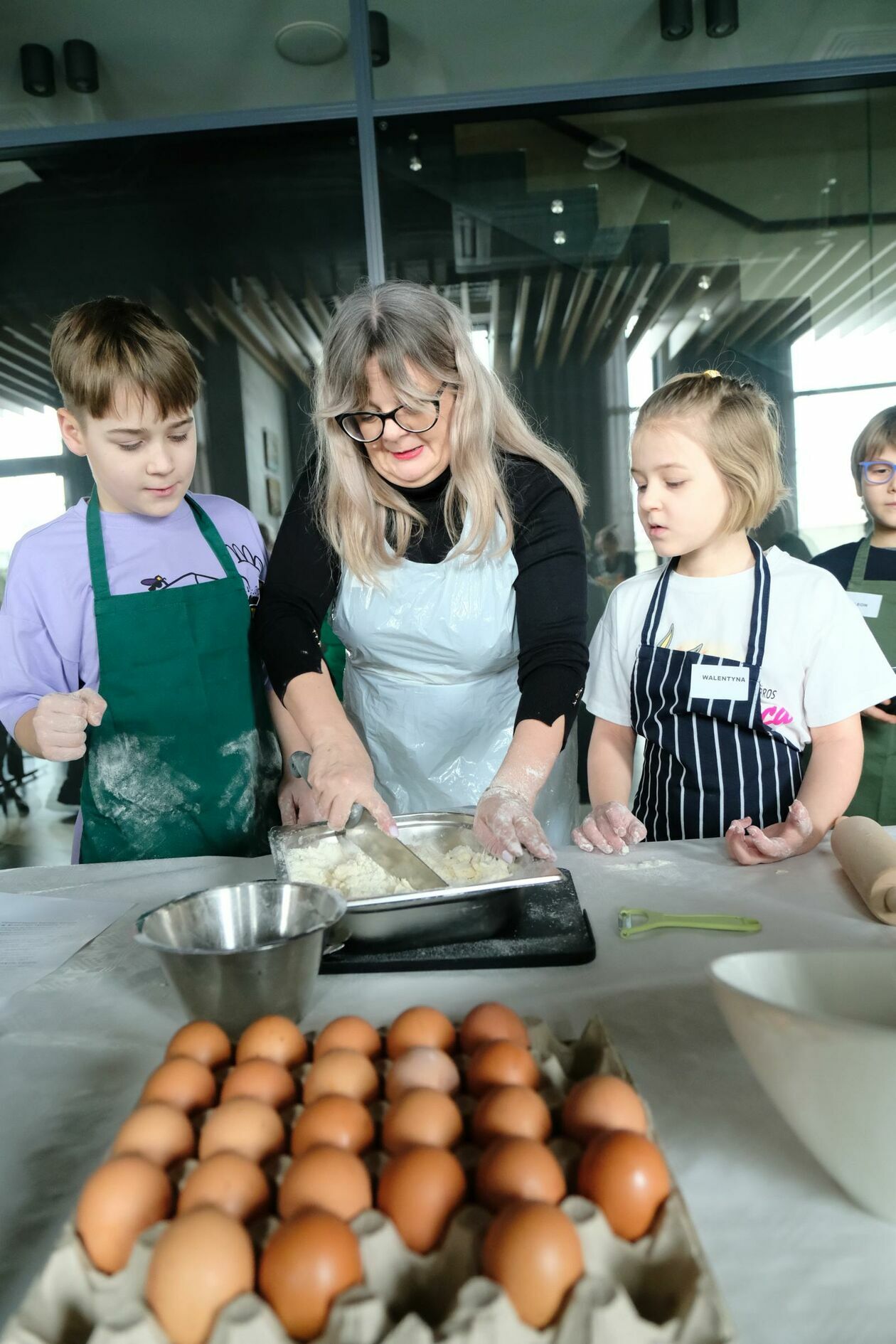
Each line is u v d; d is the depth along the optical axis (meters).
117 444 1.38
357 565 1.44
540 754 1.19
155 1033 0.80
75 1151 0.63
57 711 1.25
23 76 3.22
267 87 3.23
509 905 0.93
